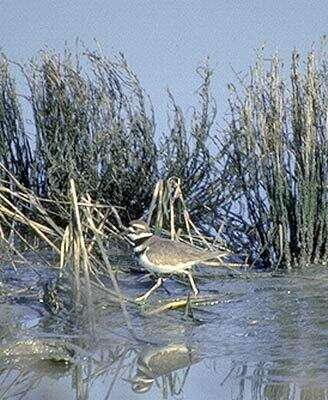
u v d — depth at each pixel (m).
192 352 12.47
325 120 16.48
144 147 18.88
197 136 18.72
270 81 16.62
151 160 18.81
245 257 16.98
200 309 14.17
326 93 16.53
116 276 15.76
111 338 13.08
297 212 16.45
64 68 19.36
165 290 15.07
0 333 13.17
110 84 19.06
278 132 16.47
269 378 11.37
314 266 16.39
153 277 15.52
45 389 11.64
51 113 19.28
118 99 19.03
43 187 19.48
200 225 18.28
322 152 16.45
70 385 11.79
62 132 19.06
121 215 18.64
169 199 16.38
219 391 11.15
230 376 11.59
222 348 12.54
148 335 13.12
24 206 18.31
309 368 11.60
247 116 16.77
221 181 18.38
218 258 16.03
